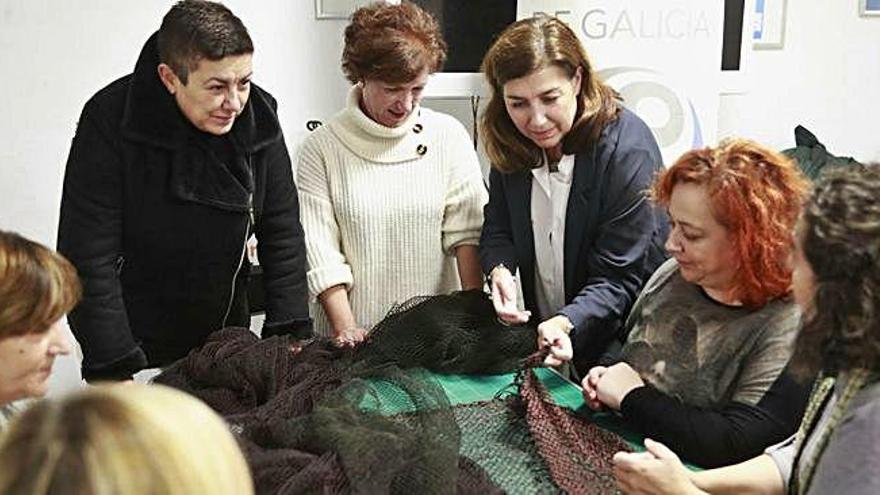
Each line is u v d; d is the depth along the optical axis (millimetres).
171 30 1528
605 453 1303
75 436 496
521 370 1524
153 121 1611
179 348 1834
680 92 2564
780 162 1329
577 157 1791
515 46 1729
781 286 1323
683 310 1460
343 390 1324
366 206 1953
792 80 3291
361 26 1840
